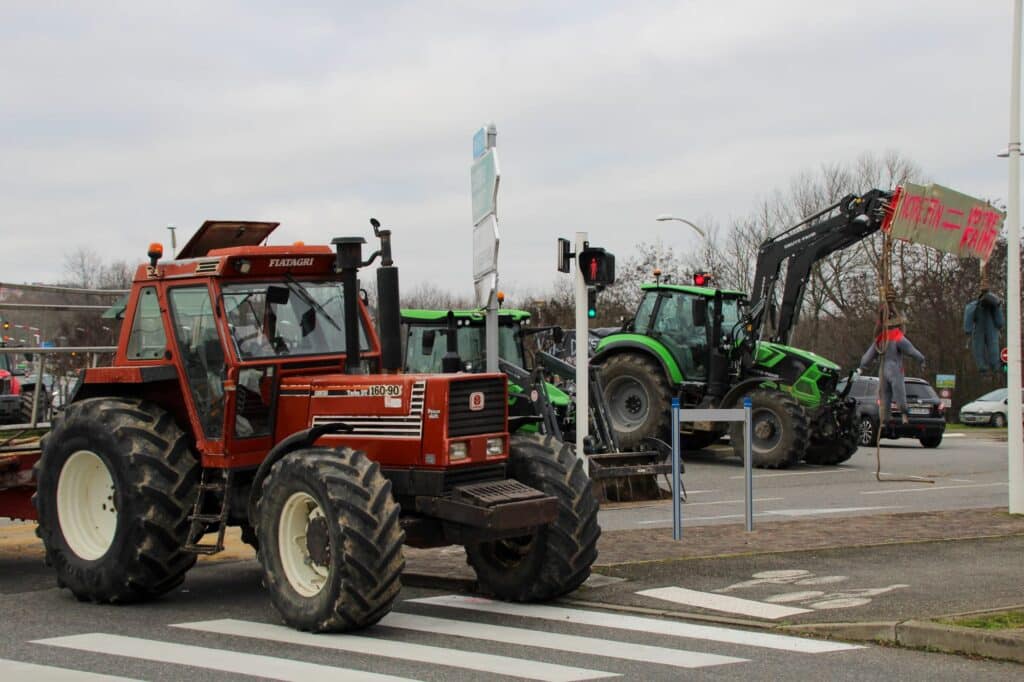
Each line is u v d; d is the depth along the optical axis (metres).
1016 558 9.59
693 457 22.11
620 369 20.92
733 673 6.27
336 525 7.05
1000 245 37.62
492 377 8.10
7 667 6.46
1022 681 6.10
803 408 19.47
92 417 8.48
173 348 8.67
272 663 6.54
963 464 21.19
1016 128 12.32
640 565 9.49
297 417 8.41
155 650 6.90
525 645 7.00
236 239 9.65
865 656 6.67
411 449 7.82
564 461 8.23
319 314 8.88
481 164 11.76
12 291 11.13
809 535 11.00
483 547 8.54
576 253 13.45
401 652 6.81
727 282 49.03
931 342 40.44
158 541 8.22
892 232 14.64
